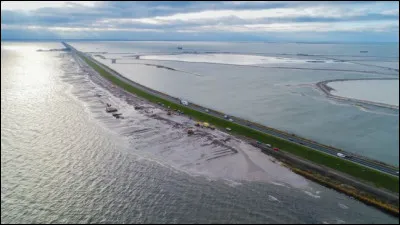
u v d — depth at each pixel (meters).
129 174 67.25
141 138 87.25
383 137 94.31
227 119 105.62
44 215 53.47
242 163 73.75
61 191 60.16
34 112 109.00
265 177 68.00
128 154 76.81
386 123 108.75
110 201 57.88
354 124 107.00
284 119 110.88
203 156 76.81
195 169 70.25
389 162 76.00
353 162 73.56
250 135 91.12
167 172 68.56
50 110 112.25
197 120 105.88
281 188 63.94
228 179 66.62
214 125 100.69
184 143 84.38
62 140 84.12
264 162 74.81
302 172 69.94
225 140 87.06
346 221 54.59
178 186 63.25
